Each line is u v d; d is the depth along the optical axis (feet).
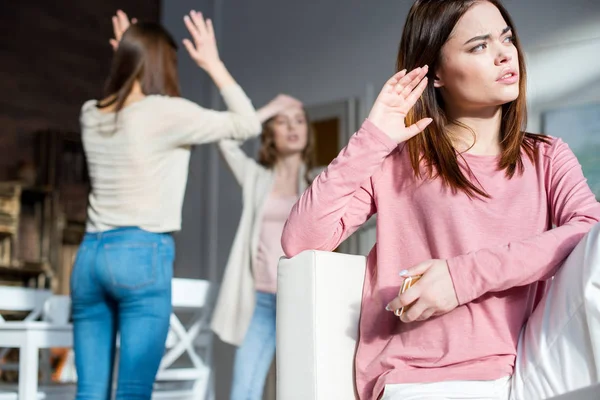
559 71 11.68
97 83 20.33
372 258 4.11
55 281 18.48
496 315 3.68
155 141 7.03
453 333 3.65
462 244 3.78
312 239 3.90
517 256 3.54
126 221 6.86
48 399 8.63
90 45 20.24
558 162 4.04
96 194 7.05
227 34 15.99
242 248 10.49
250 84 15.49
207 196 15.69
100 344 6.87
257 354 9.96
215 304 10.67
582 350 3.25
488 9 3.94
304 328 3.81
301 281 3.86
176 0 17.19
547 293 3.57
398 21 13.44
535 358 3.44
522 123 4.08
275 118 11.68
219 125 7.43
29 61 19.21
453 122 4.13
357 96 13.84
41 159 19.04
